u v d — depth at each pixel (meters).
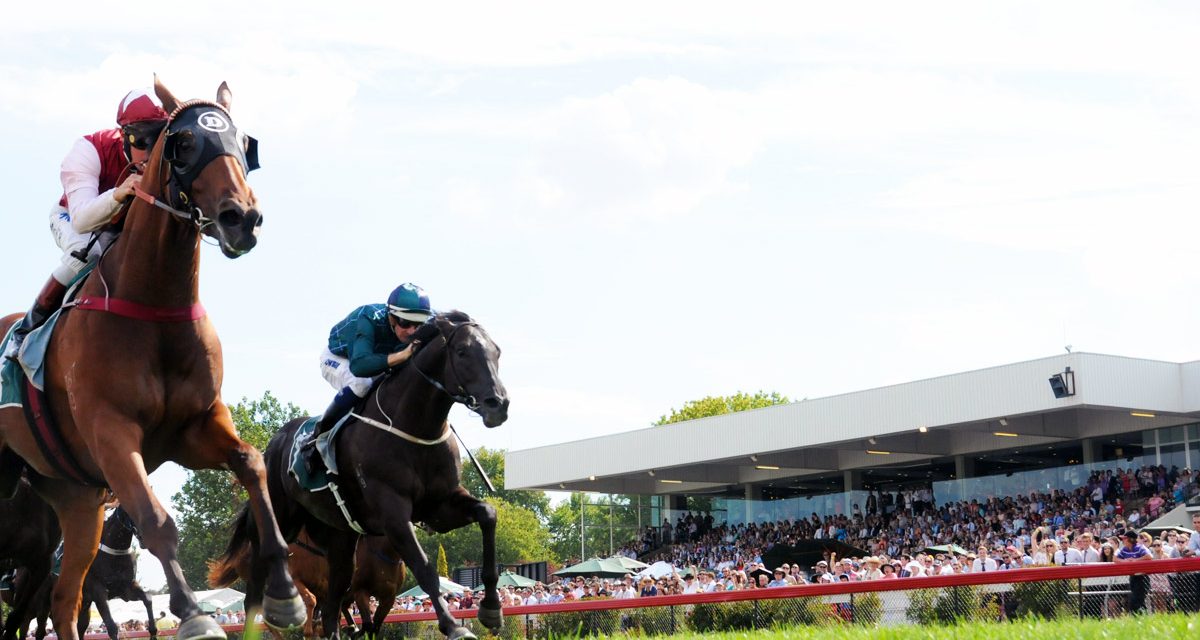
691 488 42.38
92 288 4.32
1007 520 27.89
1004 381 27.11
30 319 4.62
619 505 44.59
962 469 33.47
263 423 55.12
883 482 37.38
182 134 4.04
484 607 6.03
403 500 6.05
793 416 31.80
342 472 6.34
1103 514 26.25
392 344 6.44
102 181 4.66
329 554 7.14
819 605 8.70
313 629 9.59
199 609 3.73
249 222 3.94
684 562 36.28
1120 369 26.06
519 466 40.03
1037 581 7.57
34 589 6.86
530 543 75.94
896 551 29.38
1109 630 4.73
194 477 50.16
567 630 10.67
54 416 4.50
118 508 10.91
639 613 10.07
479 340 5.89
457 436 6.41
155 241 4.20
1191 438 27.42
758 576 16.36
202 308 4.43
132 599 11.73
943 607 7.97
